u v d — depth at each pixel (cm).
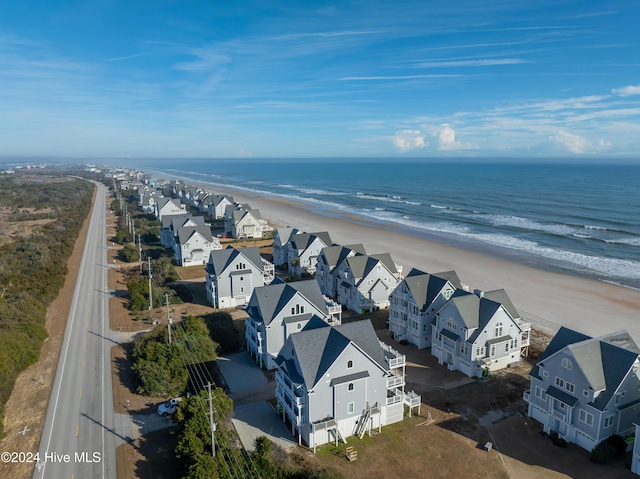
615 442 3394
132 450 3441
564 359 3597
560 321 6178
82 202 18750
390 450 3481
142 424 3775
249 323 5106
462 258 9450
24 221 14588
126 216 14250
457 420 3900
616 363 3453
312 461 3331
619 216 13900
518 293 7300
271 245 10675
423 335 5338
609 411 3362
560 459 3400
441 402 4184
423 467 3300
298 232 9056
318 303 5025
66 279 8131
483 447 3534
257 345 4856
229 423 3703
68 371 4703
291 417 3647
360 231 12506
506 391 4378
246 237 11525
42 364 4869
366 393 3653
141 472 3198
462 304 4747
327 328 3794
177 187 19738
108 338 5547
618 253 9738
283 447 3478
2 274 7638
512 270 8562
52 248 10025
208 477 2897
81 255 9962
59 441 3556
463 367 4728
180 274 8475
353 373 3578
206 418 3456
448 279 5516
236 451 3306
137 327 5891
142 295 6756
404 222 14012
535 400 3884
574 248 10225
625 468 3294
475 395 4306
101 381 4484
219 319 5938
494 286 7625
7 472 3216
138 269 8556
